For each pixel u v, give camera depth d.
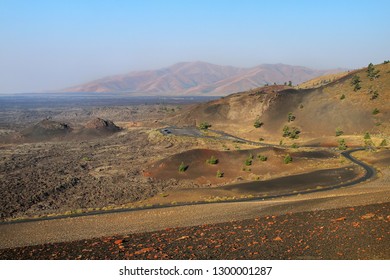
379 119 134.88
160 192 74.75
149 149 126.56
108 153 120.44
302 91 182.50
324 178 72.50
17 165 99.50
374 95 146.62
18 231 41.91
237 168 90.06
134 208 58.41
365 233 23.28
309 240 23.25
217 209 45.34
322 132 140.25
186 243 25.30
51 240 33.19
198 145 130.38
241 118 178.00
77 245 27.44
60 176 87.25
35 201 68.19
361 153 97.81
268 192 65.25
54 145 140.38
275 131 153.50
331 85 174.88
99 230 36.81
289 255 20.48
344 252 20.09
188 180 84.50
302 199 48.16
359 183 66.62
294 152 97.38
